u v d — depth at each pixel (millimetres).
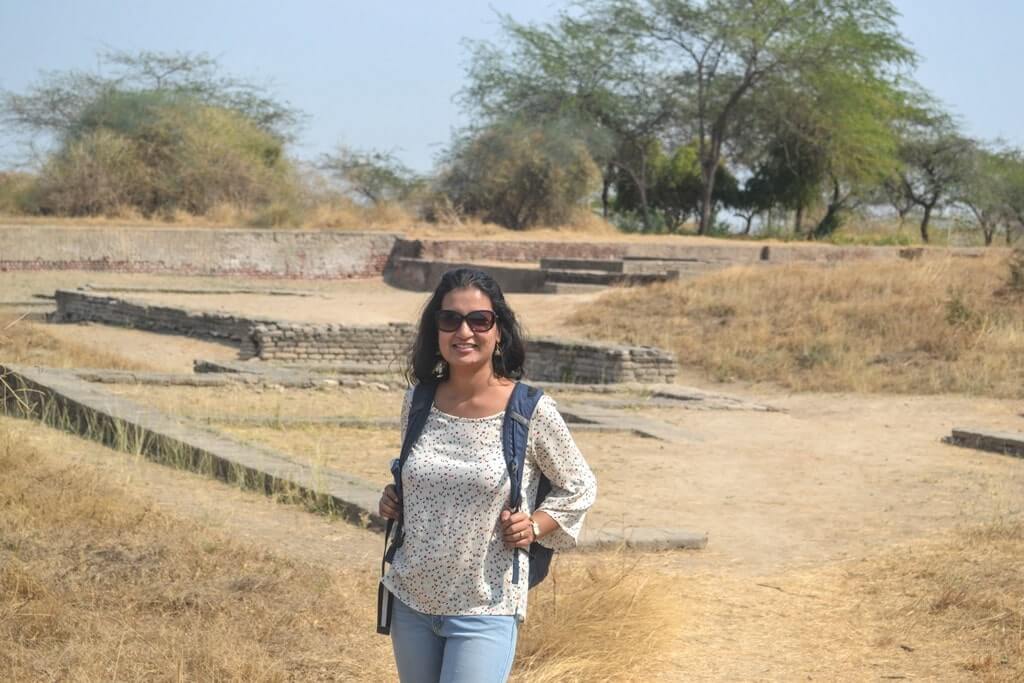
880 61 53281
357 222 44000
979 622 6891
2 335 18562
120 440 10656
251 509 8688
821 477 11773
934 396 18422
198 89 53594
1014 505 10484
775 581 7832
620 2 53594
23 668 5273
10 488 8078
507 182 47438
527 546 3891
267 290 33406
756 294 25594
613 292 28266
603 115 55125
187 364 20406
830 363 20594
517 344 4074
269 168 46469
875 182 56188
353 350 22016
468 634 3852
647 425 14523
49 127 47094
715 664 6203
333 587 6668
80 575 6453
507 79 54750
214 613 6125
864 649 6516
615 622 6238
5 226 34875
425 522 3889
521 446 3906
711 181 54500
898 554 8508
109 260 36125
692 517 9656
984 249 44594
